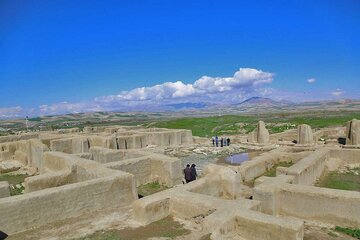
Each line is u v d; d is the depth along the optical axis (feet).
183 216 30.09
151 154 50.96
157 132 95.76
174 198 30.86
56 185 38.99
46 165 51.39
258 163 52.34
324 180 48.96
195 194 31.48
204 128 147.95
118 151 54.39
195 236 25.18
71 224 30.09
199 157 76.89
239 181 37.52
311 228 30.12
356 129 69.10
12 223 28.19
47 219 30.17
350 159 56.65
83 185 32.60
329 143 77.77
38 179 37.37
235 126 146.30
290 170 40.70
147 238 26.30
